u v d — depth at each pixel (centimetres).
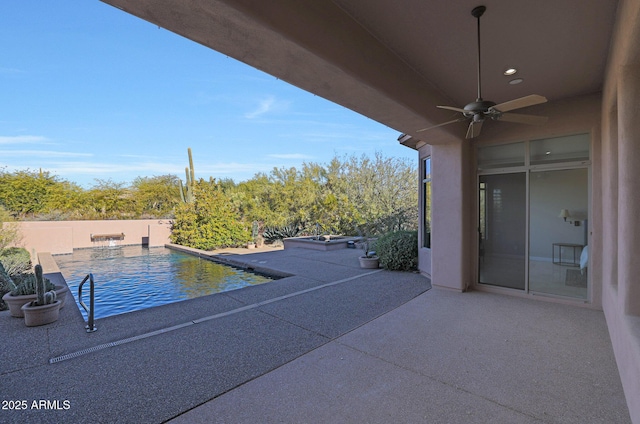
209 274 904
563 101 481
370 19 287
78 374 278
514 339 354
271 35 219
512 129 531
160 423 213
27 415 220
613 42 297
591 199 459
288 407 231
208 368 290
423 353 321
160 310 464
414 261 755
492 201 559
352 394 248
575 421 213
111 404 234
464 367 291
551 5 259
